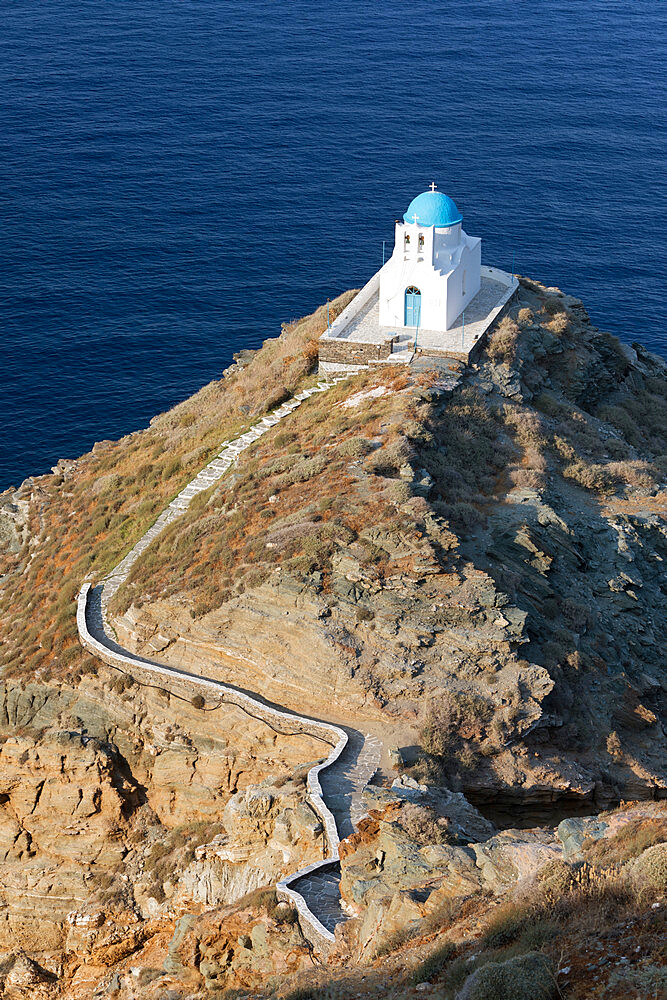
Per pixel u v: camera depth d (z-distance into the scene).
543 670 49.59
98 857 54.53
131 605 58.72
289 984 32.72
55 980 53.97
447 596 50.81
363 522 54.56
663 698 56.31
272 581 52.97
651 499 66.44
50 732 55.69
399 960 30.81
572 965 25.88
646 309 120.69
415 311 75.00
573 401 79.00
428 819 40.38
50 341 112.19
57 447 97.44
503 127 172.62
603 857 31.77
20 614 67.62
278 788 46.41
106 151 161.12
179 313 117.94
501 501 61.50
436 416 64.81
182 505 67.44
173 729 53.59
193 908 48.28
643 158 160.88
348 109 180.62
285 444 67.00
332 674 50.16
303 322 87.44
